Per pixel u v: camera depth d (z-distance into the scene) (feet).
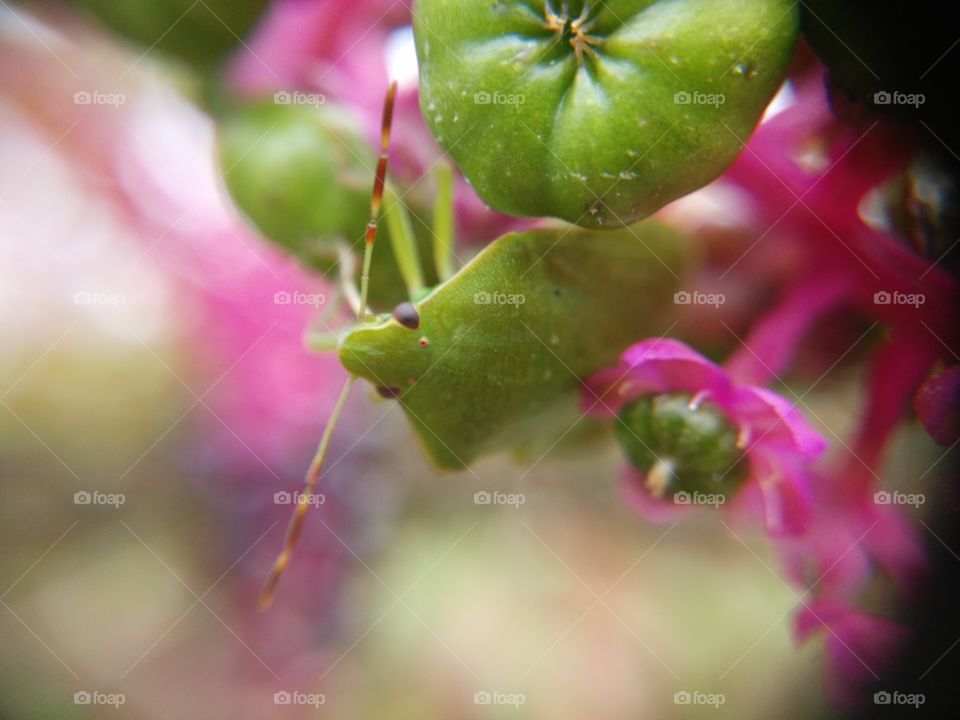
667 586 0.24
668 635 0.24
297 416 0.21
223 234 0.19
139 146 0.19
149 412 0.27
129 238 0.20
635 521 0.23
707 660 0.23
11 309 0.26
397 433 0.22
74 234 0.21
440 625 0.24
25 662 0.26
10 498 0.27
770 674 0.23
